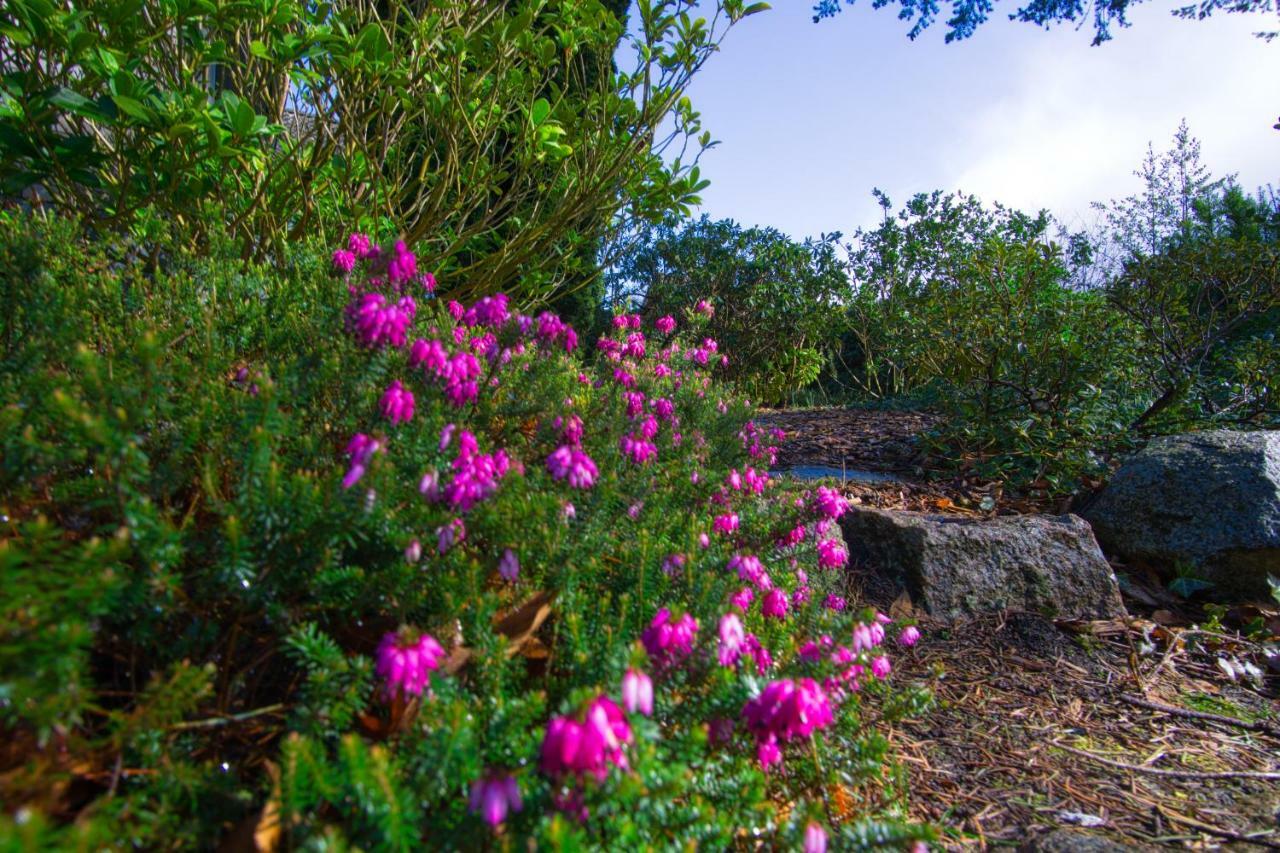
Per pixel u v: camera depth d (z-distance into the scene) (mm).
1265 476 4172
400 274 2617
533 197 5902
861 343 14938
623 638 1817
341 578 1604
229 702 1548
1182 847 2273
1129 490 4562
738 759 1711
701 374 5238
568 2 4348
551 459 2186
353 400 2125
